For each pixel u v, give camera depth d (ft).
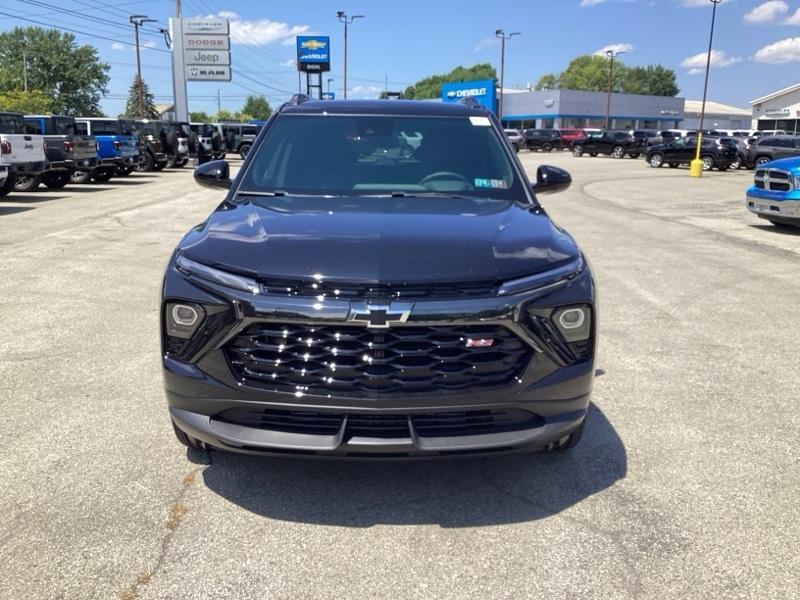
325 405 8.94
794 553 9.14
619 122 287.48
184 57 153.07
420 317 8.77
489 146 14.05
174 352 9.59
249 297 8.97
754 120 269.23
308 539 9.38
